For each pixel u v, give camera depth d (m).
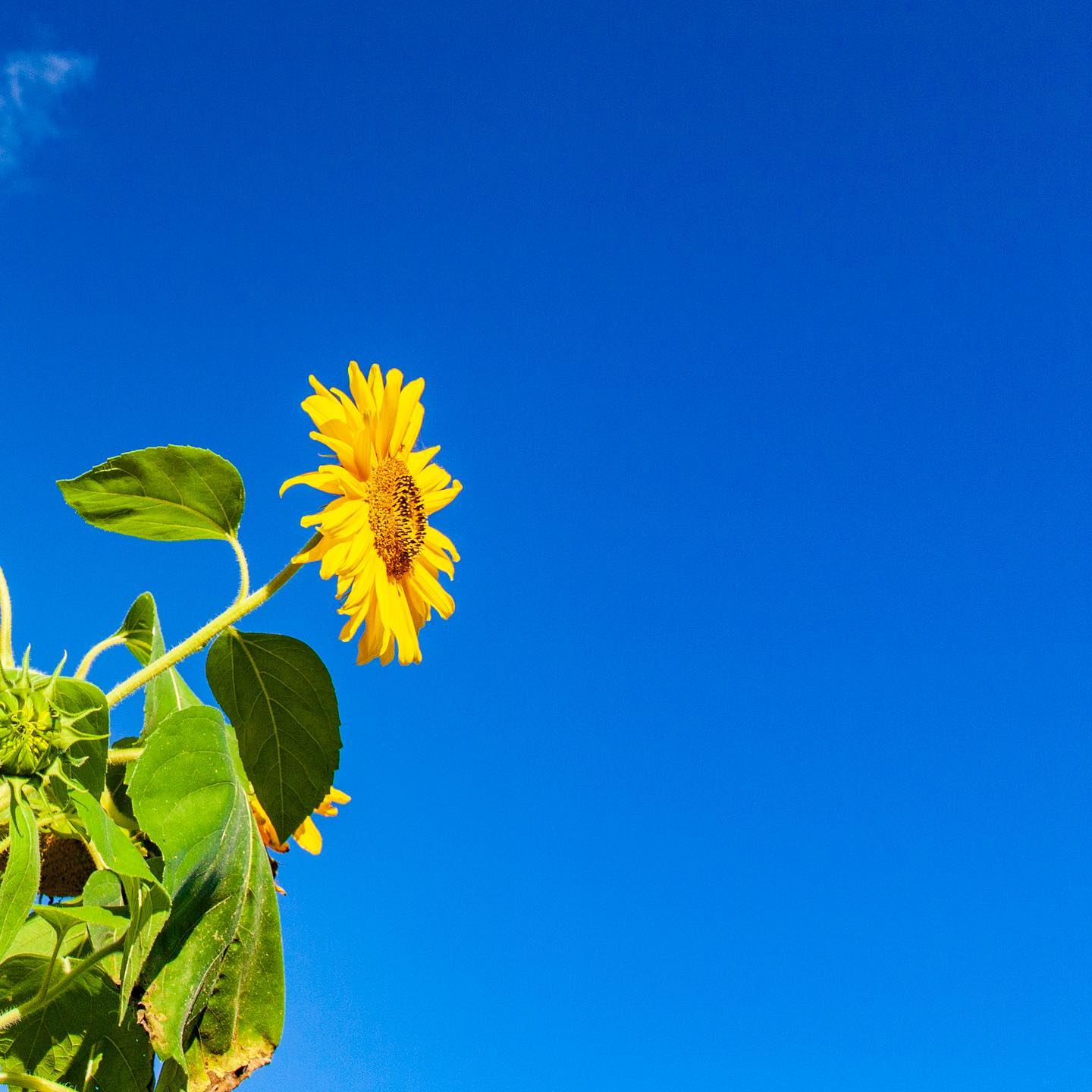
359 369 0.95
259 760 0.88
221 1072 0.83
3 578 0.75
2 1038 0.83
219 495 0.84
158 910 0.76
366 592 0.94
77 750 0.74
